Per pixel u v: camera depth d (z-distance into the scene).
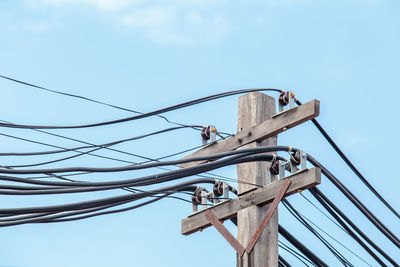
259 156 21.00
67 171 16.67
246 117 21.83
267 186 21.17
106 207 18.77
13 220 17.73
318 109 20.53
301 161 20.70
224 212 21.81
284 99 21.20
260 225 20.94
